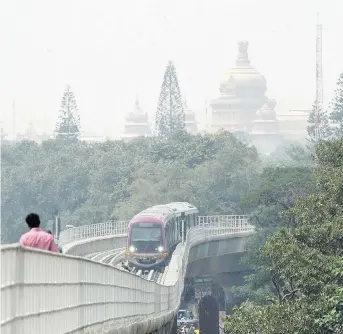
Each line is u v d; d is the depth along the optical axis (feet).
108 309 196.24
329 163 380.58
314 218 349.20
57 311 131.44
